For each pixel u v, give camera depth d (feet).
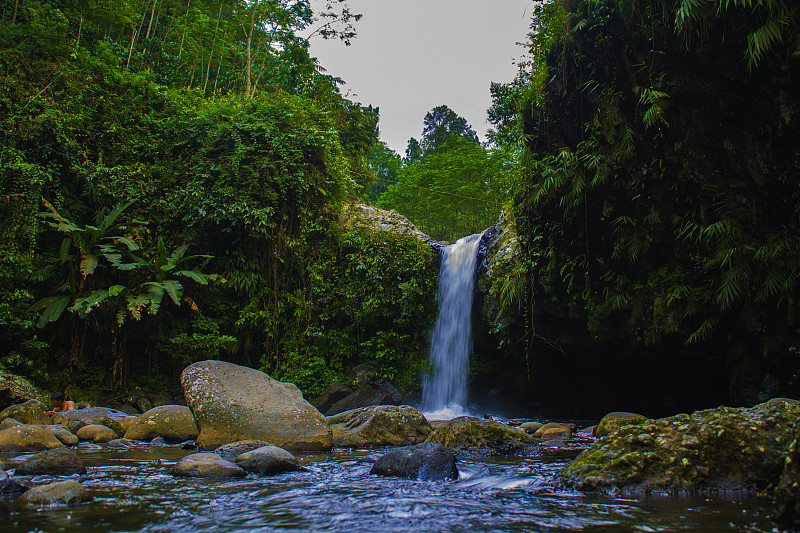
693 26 23.25
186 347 43.86
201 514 9.77
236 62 66.33
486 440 19.56
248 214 45.09
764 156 23.65
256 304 46.34
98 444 21.65
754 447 11.53
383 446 21.59
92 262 38.60
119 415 29.14
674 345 30.01
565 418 42.63
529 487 12.46
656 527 8.70
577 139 30.66
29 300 38.40
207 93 62.75
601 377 41.63
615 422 21.57
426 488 12.53
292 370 45.80
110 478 13.61
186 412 24.08
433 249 51.57
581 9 27.76
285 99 51.57
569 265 33.71
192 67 60.23
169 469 15.23
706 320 26.76
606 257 31.96
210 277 42.91
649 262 30.01
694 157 25.94
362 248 49.49
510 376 45.24
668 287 28.58
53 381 39.09
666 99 25.62
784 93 21.99
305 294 48.62
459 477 14.03
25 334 37.78
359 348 48.91
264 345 47.09
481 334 45.03
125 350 42.32
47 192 40.65
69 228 38.27
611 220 30.68
